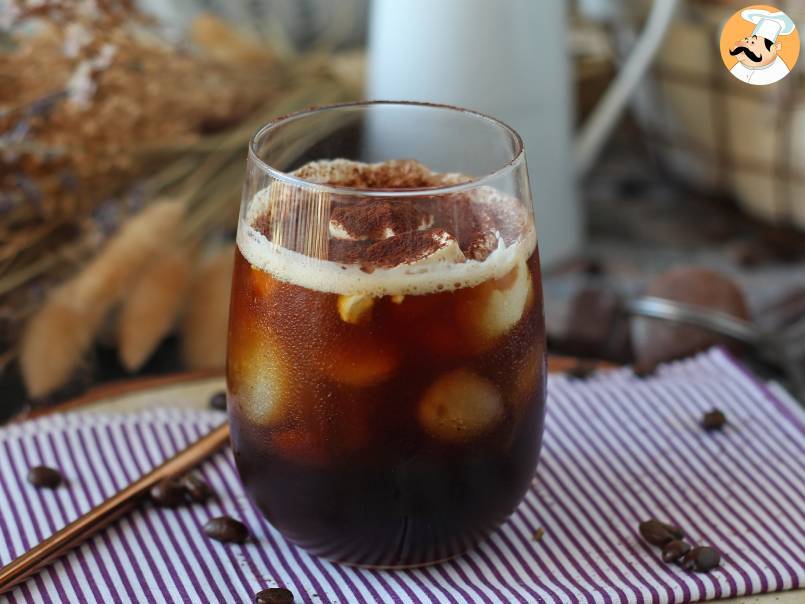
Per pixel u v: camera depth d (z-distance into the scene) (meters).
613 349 0.61
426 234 0.36
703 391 0.50
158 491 0.43
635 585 0.39
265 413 0.38
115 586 0.40
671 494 0.44
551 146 0.71
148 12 0.75
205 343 0.64
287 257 0.37
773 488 0.44
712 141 0.75
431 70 0.67
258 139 0.38
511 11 0.67
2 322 0.61
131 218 0.65
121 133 0.64
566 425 0.48
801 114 0.68
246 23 0.86
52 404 0.56
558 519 0.43
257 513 0.43
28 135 0.61
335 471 0.38
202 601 0.39
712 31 0.69
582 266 0.71
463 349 0.37
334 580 0.40
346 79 0.78
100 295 0.61
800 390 0.59
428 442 0.37
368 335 0.36
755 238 0.78
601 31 0.81
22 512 0.43
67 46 0.62
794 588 0.40
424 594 0.39
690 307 0.61
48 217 0.62
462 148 0.41
